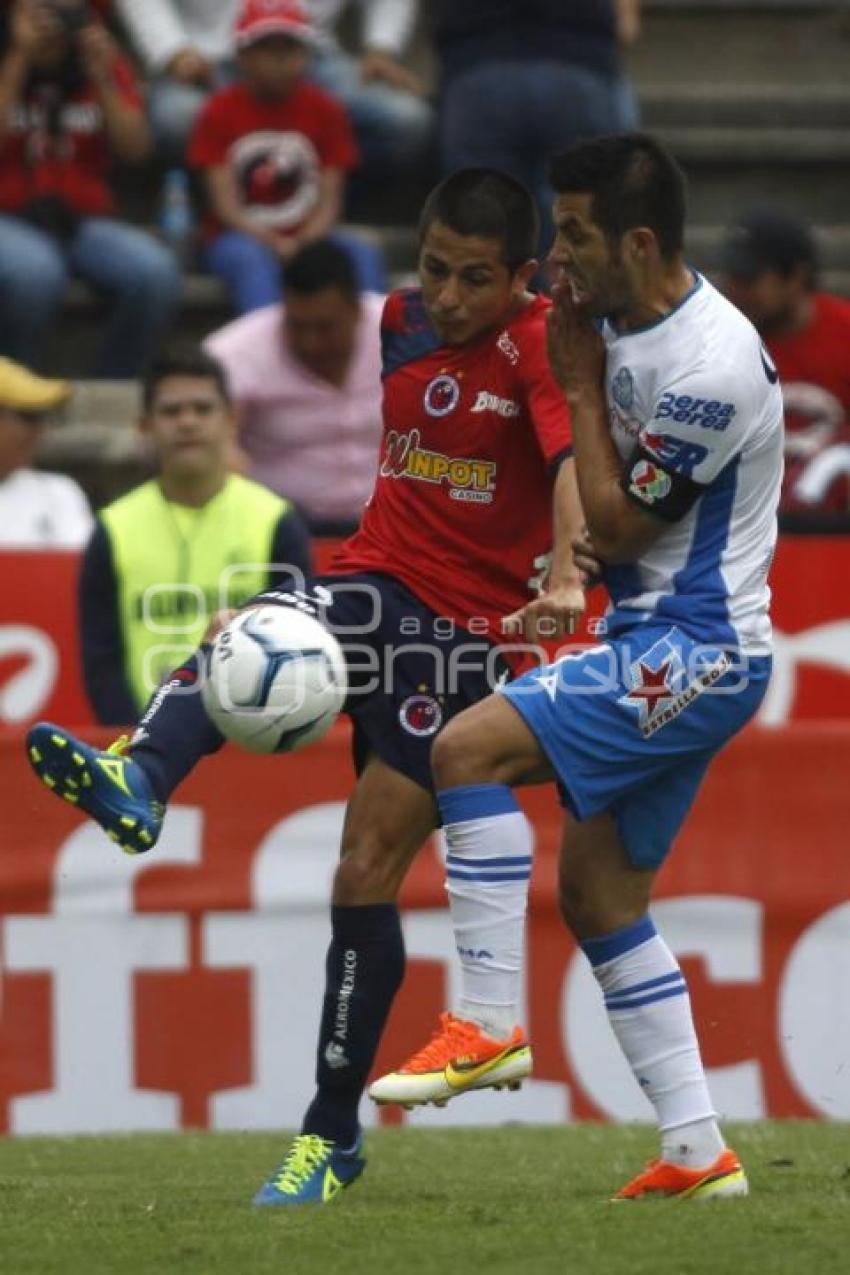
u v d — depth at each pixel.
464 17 31.30
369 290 31.31
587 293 14.16
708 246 35.38
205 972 20.70
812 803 21.02
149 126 33.25
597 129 31.27
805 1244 12.98
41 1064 20.50
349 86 33.38
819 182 37.09
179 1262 12.77
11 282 30.19
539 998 20.91
